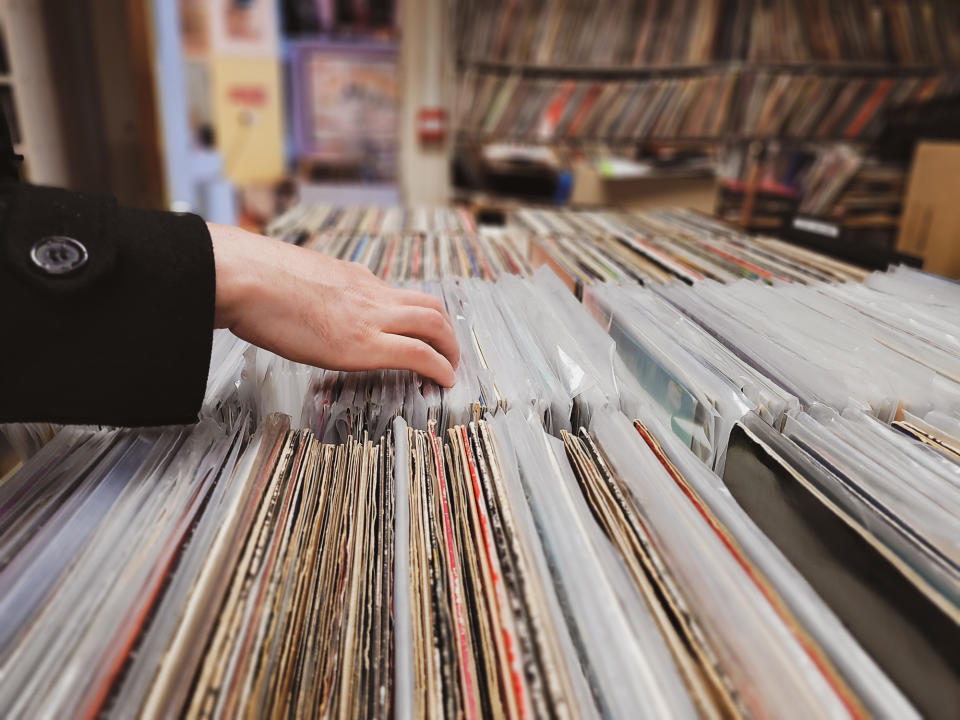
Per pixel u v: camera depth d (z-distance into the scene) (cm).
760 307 55
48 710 21
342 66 350
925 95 219
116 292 31
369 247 81
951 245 121
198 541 29
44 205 30
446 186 269
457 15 234
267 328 38
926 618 23
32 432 40
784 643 24
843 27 220
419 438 38
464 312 55
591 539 30
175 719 22
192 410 34
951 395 41
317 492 33
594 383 43
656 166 204
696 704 23
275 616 26
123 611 25
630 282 61
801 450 33
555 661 24
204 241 35
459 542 30
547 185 230
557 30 234
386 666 25
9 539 30
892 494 31
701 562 28
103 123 158
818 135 231
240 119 352
